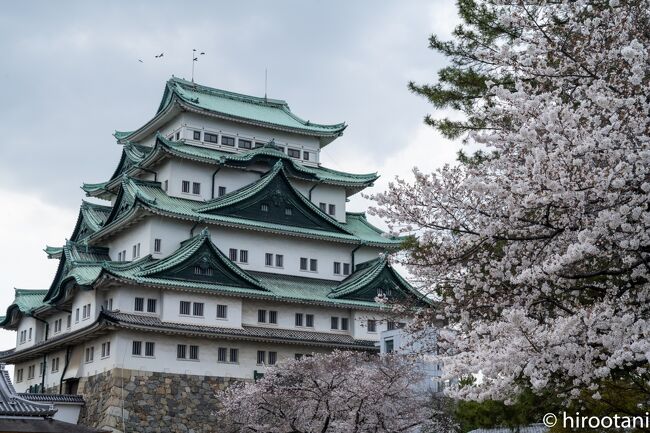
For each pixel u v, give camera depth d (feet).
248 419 153.79
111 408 184.55
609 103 46.85
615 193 46.52
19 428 118.21
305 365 144.66
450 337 55.67
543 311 56.54
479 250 59.72
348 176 268.62
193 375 197.77
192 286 201.46
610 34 51.24
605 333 49.06
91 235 241.14
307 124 275.39
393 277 232.12
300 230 234.17
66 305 224.12
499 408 60.54
